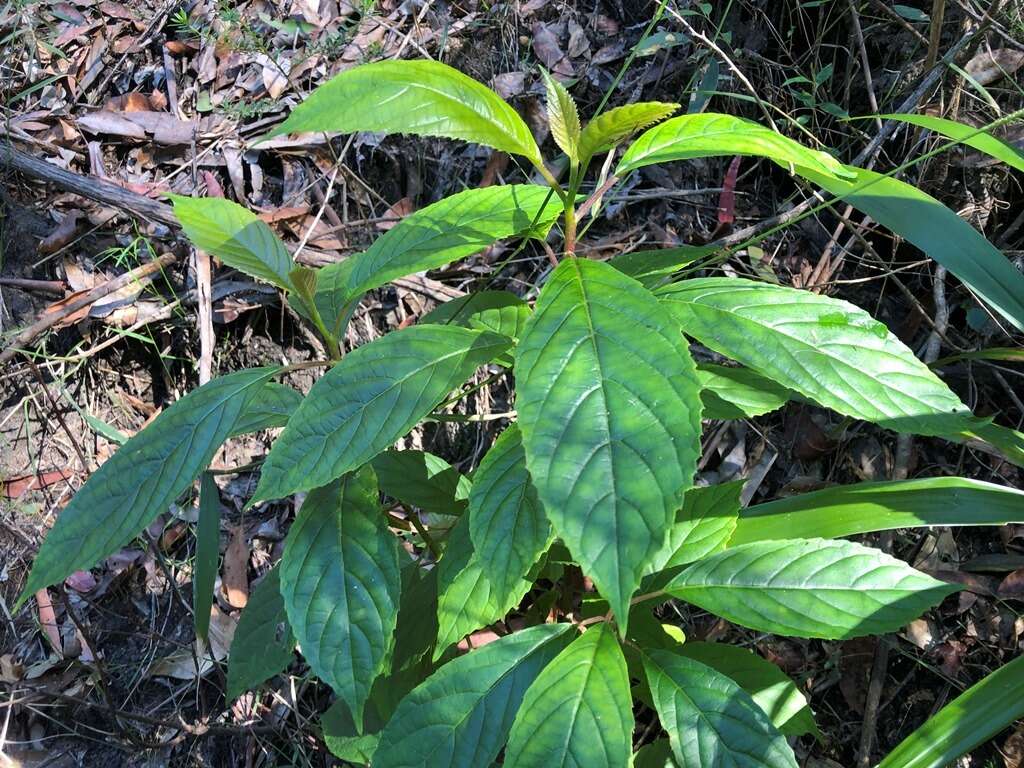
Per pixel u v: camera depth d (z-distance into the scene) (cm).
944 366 261
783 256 284
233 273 298
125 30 356
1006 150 178
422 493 177
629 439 93
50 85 348
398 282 286
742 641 240
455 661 136
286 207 306
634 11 322
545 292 113
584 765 114
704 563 143
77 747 265
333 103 117
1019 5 265
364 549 133
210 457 133
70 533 132
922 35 275
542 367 102
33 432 301
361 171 316
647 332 104
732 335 127
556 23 325
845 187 176
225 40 306
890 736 231
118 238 311
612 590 84
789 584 137
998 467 248
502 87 315
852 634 131
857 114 286
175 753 260
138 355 308
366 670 128
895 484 170
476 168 311
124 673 272
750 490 261
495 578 120
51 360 297
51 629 278
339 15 342
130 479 133
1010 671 155
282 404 163
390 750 132
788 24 302
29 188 316
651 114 119
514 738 118
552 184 133
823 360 125
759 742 127
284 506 289
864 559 136
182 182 323
